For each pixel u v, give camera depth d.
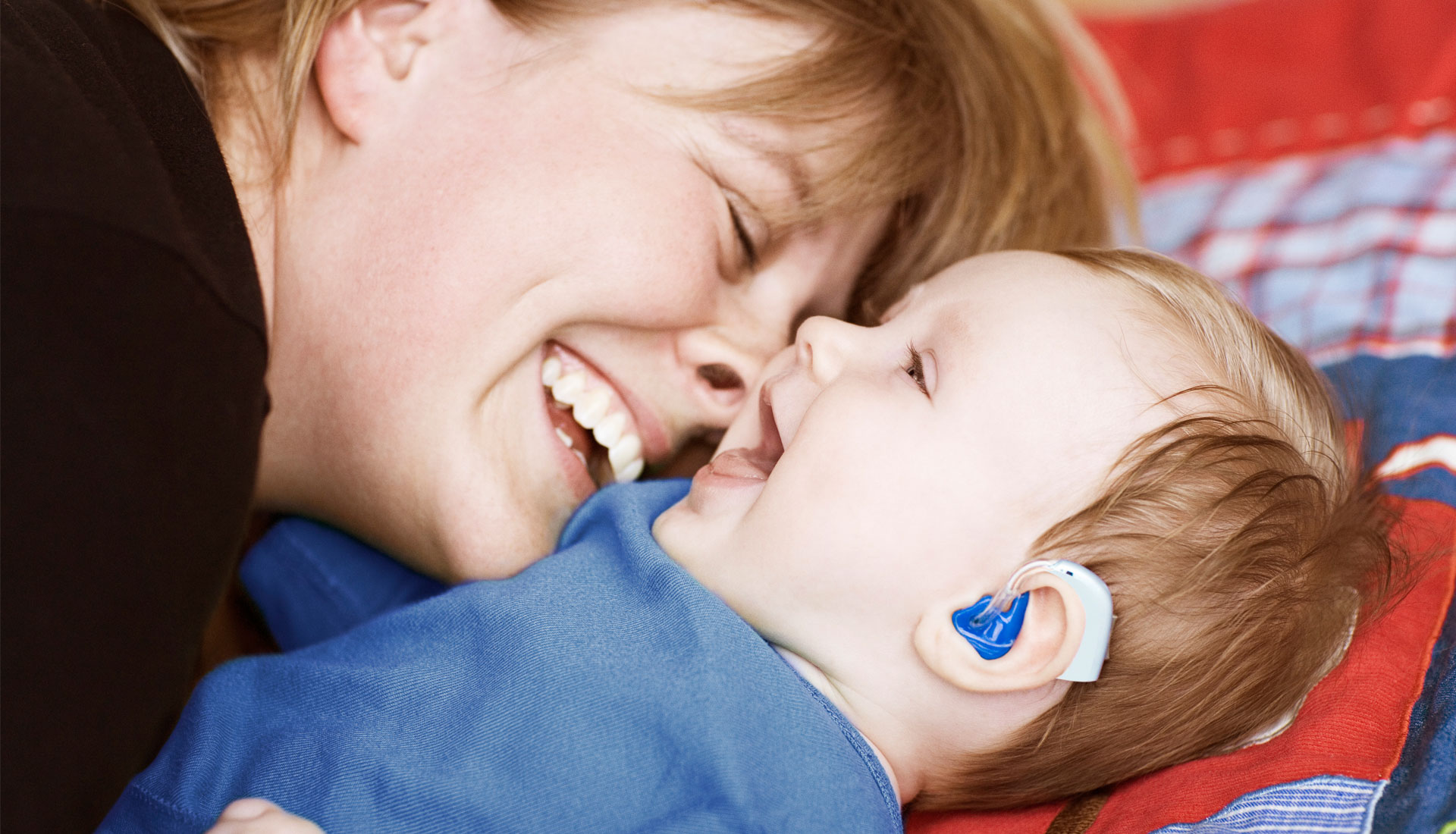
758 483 0.93
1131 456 0.83
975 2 1.26
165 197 0.66
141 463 0.60
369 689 0.82
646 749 0.76
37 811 0.57
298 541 1.12
